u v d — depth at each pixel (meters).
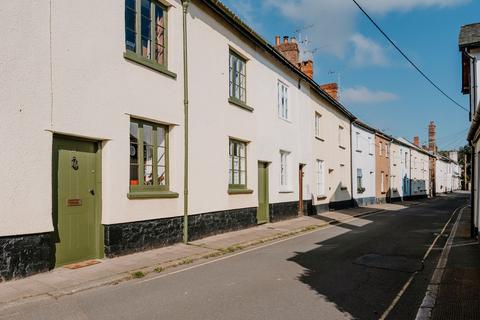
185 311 5.36
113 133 8.34
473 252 9.84
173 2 10.21
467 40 13.34
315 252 9.93
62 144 7.52
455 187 83.19
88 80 7.80
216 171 11.94
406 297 6.24
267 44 14.72
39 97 6.86
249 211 13.88
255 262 8.64
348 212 22.69
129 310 5.36
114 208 8.34
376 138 33.41
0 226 6.25
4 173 6.31
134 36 9.22
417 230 14.69
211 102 11.73
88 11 7.83
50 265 7.09
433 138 66.50
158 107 9.60
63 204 7.49
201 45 11.33
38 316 5.06
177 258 8.61
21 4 6.61
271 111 15.70
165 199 9.80
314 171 20.50
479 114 9.35
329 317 5.22
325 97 21.94
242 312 5.36
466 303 5.81
